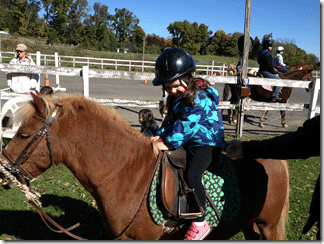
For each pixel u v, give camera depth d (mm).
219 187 1935
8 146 1777
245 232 2502
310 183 4520
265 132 7383
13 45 32188
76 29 72875
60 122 1788
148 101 5625
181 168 1880
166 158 1861
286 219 2309
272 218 2225
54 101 1811
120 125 1915
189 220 1863
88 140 1821
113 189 1831
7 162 1748
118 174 1834
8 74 5727
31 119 1749
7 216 3188
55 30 66125
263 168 2166
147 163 1880
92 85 14359
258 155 1962
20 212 3299
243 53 6188
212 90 1867
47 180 4191
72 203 3588
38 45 34562
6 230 2928
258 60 7711
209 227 1903
